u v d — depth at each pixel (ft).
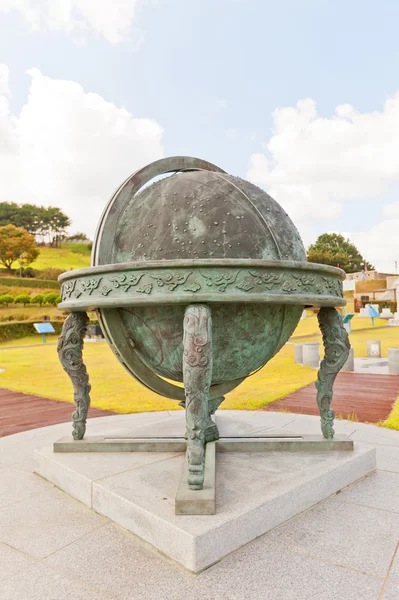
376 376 39.75
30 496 12.28
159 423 17.67
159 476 11.75
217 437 14.25
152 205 12.57
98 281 11.39
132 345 12.73
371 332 88.69
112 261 12.45
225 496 10.27
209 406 15.06
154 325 11.83
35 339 122.62
